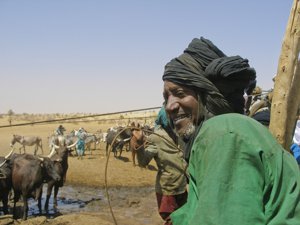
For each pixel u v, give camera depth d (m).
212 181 1.45
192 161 1.65
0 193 14.73
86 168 25.98
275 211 1.48
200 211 1.43
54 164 15.62
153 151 6.30
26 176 14.54
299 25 2.38
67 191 20.44
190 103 1.89
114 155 29.98
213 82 1.91
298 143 4.20
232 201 1.42
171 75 1.91
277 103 2.39
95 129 73.12
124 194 19.77
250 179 1.46
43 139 51.03
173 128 2.05
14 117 113.44
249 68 1.94
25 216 14.41
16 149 40.03
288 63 2.38
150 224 13.63
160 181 6.37
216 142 1.52
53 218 14.49
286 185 1.52
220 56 2.03
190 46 2.01
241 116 1.62
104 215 14.77
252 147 1.50
